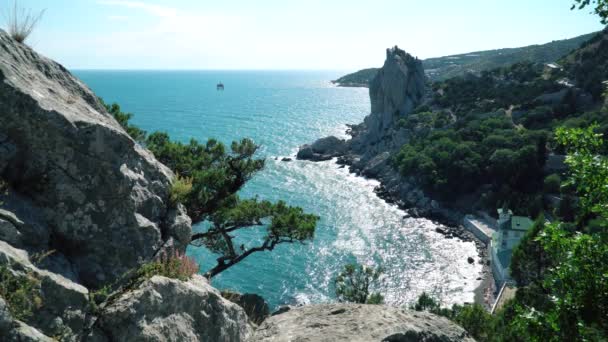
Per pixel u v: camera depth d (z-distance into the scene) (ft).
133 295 27.09
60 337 23.31
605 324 34.22
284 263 225.97
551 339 35.81
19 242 25.79
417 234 274.98
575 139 37.81
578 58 489.67
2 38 32.86
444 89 549.95
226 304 34.47
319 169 430.20
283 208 79.41
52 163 29.58
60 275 26.14
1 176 28.07
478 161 335.26
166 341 27.20
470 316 98.63
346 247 250.78
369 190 365.81
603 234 35.58
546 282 38.24
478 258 239.50
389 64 535.19
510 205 293.64
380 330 26.37
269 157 475.72
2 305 20.29
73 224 29.76
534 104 418.92
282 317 30.32
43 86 33.50
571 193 274.57
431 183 338.34
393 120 520.42
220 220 71.10
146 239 33.09
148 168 36.86
